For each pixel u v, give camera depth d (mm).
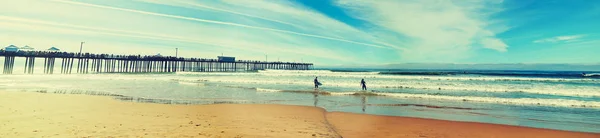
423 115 10648
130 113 9164
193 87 22219
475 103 14133
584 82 26172
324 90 20375
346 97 16422
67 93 16609
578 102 13891
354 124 8344
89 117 8117
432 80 30531
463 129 7832
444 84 25719
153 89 20109
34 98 12500
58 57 50750
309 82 27797
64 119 7672
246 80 31562
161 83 26516
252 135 6270
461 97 16062
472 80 30219
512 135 7281
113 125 7016
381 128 7801
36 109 9367
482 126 8281
